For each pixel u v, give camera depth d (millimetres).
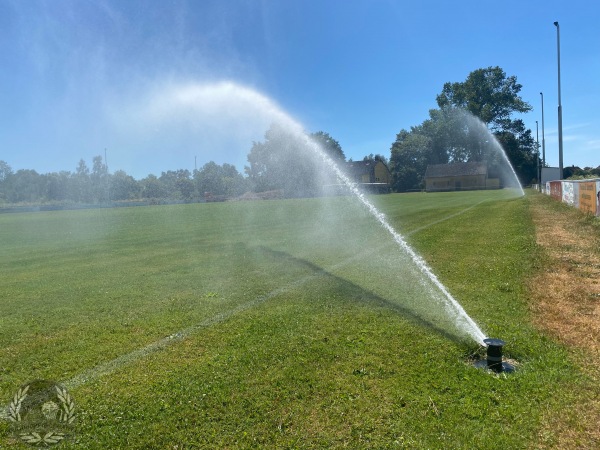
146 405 3545
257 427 3168
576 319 5051
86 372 4242
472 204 26656
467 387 3578
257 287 7316
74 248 13891
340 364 4090
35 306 6770
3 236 19031
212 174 74750
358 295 6469
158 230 18734
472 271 7688
